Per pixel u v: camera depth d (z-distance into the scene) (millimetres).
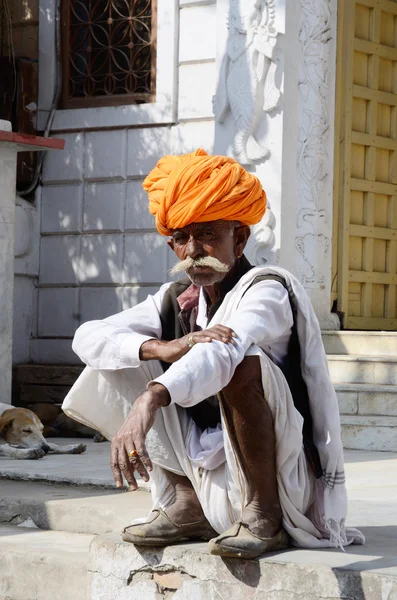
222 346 3154
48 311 11008
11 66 10922
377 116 10281
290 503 3406
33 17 11148
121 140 10555
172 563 3461
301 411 3467
